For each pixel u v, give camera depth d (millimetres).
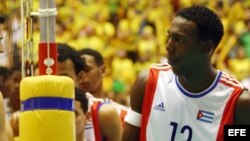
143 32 19938
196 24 5828
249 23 20594
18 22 6895
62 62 7828
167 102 5988
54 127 5402
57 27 19578
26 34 6176
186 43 5824
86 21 19938
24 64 6211
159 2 20484
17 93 8562
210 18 5879
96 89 9320
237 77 19766
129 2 20422
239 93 5906
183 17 5871
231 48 20047
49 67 5766
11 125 8352
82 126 7441
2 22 6270
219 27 5938
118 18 20250
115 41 19797
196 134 5922
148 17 20250
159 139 5992
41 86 5395
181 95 5965
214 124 5906
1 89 9406
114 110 8148
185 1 20578
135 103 6117
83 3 20281
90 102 8148
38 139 5402
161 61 18953
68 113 5465
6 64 9508
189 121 5941
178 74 5902
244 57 20000
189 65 5875
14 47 7922
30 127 5430
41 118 5391
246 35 20375
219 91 5926
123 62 19484
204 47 5887
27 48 6203
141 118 6094
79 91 7492
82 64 8070
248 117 5902
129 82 19172
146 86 6062
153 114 6012
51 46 5766
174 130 5957
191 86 5938
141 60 19531
